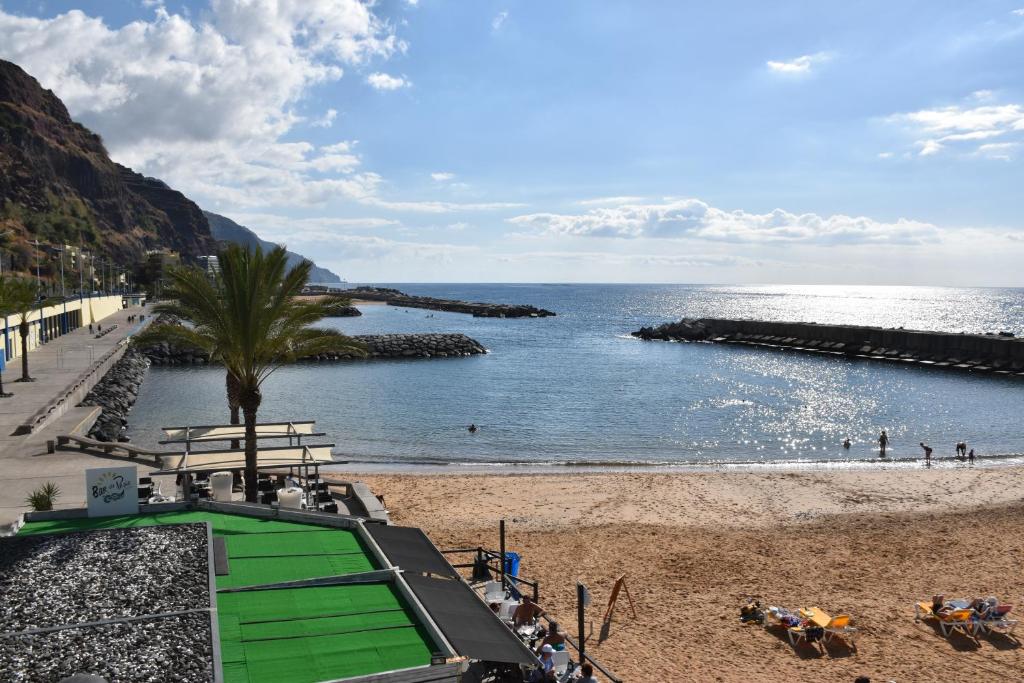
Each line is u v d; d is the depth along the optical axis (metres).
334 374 74.94
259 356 22.20
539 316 182.88
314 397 60.00
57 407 39.06
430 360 88.69
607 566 21.91
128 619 10.98
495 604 16.38
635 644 16.92
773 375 76.81
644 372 78.50
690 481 32.84
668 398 60.81
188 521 16.06
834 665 16.11
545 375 75.12
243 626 11.25
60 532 14.56
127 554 13.45
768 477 33.78
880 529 25.67
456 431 46.94
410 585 12.85
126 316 119.38
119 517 16.39
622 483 32.31
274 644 10.74
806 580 20.98
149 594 11.85
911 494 30.94
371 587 13.05
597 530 25.28
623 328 148.00
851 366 85.56
